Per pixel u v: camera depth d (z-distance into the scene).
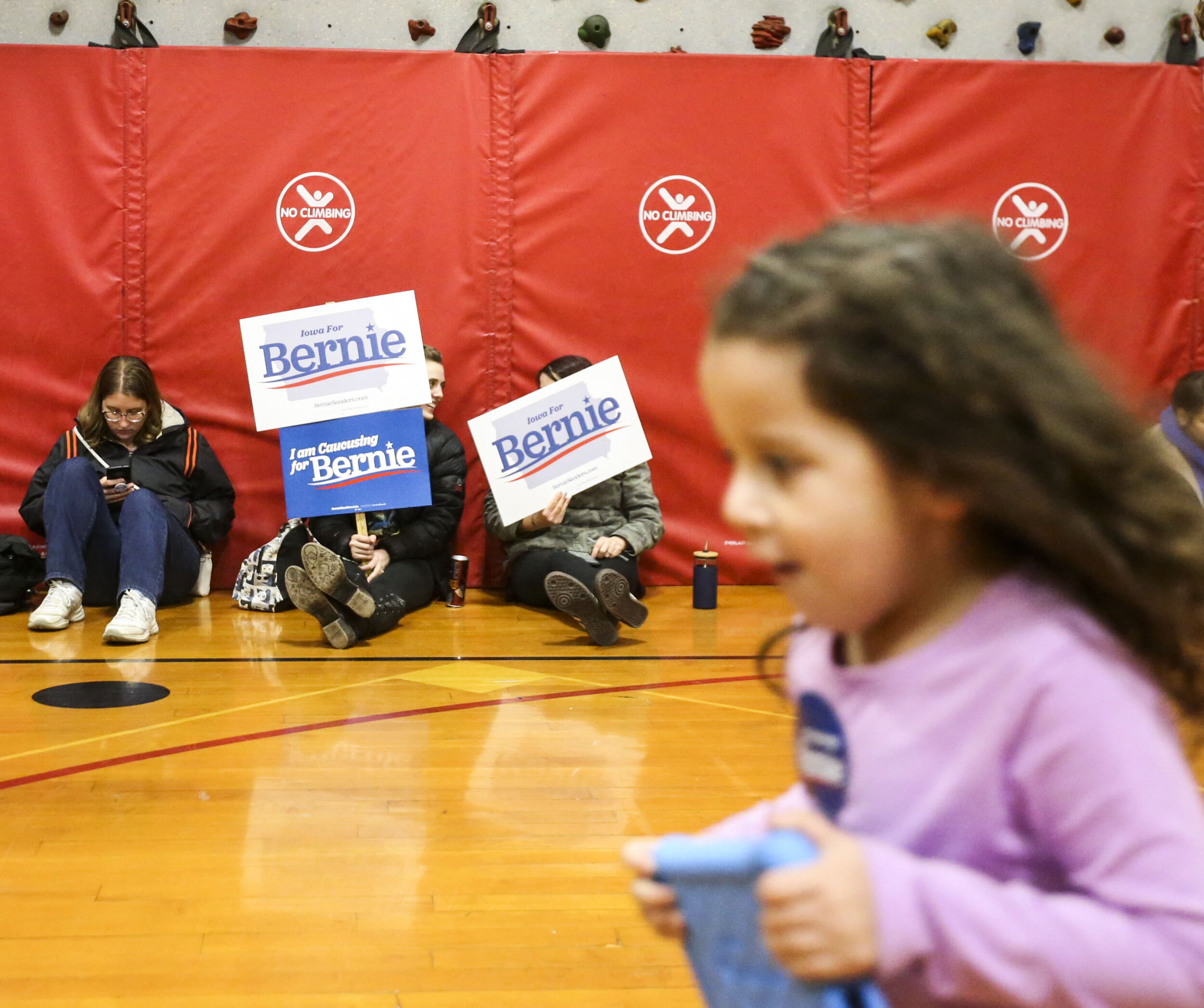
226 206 4.79
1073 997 0.51
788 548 0.56
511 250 4.88
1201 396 3.78
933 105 4.93
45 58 4.71
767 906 0.53
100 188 4.75
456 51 4.98
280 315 4.40
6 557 4.31
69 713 2.93
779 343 0.54
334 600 3.78
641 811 2.29
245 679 3.32
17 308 4.75
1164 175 4.98
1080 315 5.00
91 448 4.43
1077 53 5.18
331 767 2.53
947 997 0.53
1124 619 0.59
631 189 4.89
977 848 0.59
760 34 5.07
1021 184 4.95
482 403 4.91
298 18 5.02
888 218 0.61
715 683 3.31
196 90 4.76
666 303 4.93
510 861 2.03
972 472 0.53
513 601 4.66
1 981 1.59
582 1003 1.55
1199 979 0.49
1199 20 5.16
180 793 2.36
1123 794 0.53
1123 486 0.56
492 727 2.85
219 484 4.60
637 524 4.50
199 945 1.70
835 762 0.65
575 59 4.86
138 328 4.80
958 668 0.59
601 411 4.47
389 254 4.86
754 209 4.93
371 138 4.82
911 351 0.52
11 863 1.99
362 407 4.38
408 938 1.74
